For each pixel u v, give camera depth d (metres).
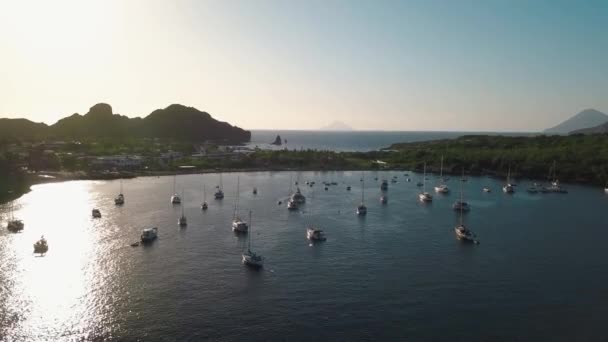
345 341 76.94
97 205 193.50
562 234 148.50
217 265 114.12
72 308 88.88
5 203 195.75
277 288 99.25
